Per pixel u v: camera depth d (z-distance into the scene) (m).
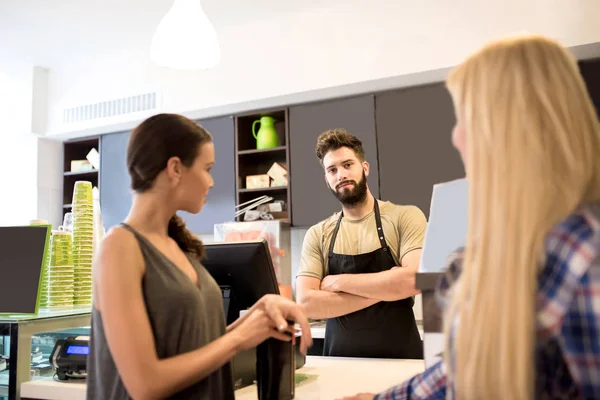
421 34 3.02
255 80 3.43
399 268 1.99
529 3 2.79
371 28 3.14
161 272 0.97
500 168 0.63
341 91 3.33
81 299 1.82
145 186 1.01
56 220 4.33
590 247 0.56
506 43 0.68
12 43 3.66
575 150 0.62
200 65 2.18
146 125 1.02
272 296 1.12
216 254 1.34
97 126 3.93
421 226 2.13
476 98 0.68
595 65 2.88
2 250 1.56
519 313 0.59
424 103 3.15
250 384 1.42
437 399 0.86
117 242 0.94
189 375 0.91
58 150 4.39
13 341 1.37
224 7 3.21
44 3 3.08
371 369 1.60
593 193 0.63
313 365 1.69
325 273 2.28
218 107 3.57
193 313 0.98
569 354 0.57
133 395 0.88
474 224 0.67
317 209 3.35
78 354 1.45
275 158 3.79
